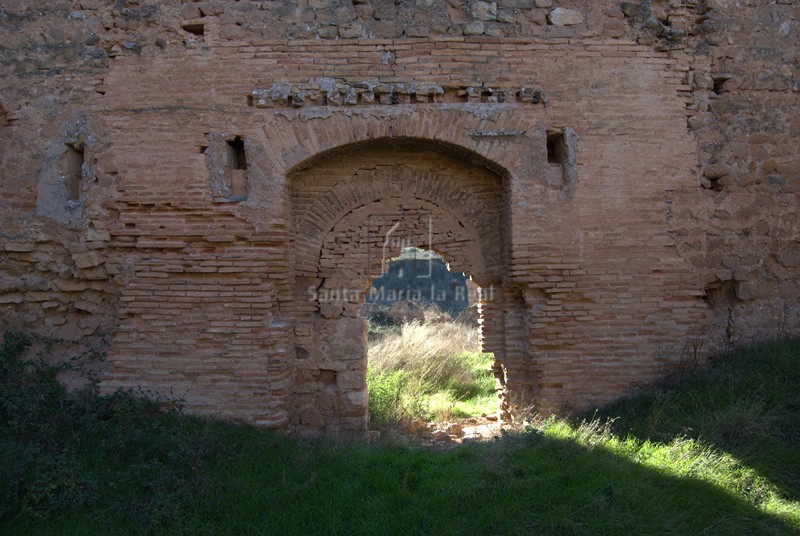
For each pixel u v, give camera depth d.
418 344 10.67
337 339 6.59
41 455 4.48
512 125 6.13
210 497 4.39
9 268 6.12
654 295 6.21
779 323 6.50
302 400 6.57
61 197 6.08
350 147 6.26
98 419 5.38
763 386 5.59
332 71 6.06
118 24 6.07
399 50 6.10
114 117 6.04
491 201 6.61
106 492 4.41
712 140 6.43
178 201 5.95
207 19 6.05
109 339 6.13
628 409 5.81
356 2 6.12
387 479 4.71
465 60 6.11
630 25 6.30
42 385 5.66
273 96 5.97
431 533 3.95
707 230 6.38
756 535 3.87
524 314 6.41
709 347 6.28
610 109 6.21
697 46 6.46
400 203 6.64
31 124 6.12
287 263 6.23
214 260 5.95
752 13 6.58
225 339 5.93
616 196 6.19
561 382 6.14
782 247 6.56
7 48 6.15
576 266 6.14
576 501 4.21
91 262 6.03
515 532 3.91
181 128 5.99
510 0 6.19
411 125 6.07
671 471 4.57
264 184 6.01
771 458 4.68
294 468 4.92
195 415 5.79
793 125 6.64
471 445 5.59
